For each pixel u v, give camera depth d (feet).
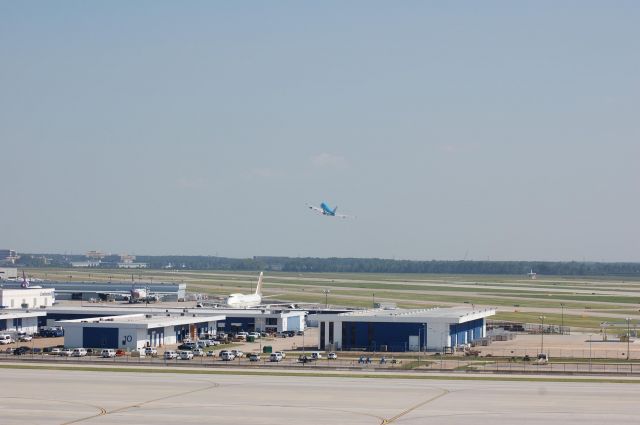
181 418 545.03
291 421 538.06
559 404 595.47
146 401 600.39
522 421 540.93
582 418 549.95
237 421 537.24
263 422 534.78
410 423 534.37
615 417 553.23
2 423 529.04
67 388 651.66
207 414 556.92
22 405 582.76
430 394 634.43
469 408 580.30
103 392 635.66
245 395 626.23
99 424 528.22
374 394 632.79
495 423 535.19
